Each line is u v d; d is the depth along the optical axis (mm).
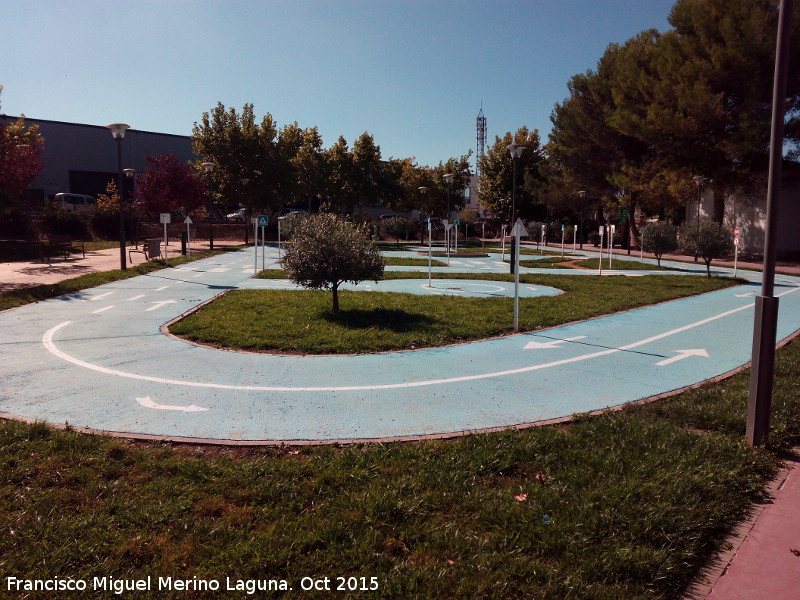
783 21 4750
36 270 21000
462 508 3869
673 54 31453
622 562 3227
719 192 32469
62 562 3150
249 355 8508
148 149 56562
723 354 9031
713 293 16906
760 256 35750
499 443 4953
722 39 29516
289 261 11219
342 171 49375
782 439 5168
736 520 3891
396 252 36469
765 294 4980
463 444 4938
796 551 3516
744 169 29891
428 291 16516
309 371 7656
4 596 2881
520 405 6324
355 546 3359
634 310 13461
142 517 3611
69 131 52750
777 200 4887
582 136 41000
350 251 11094
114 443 4812
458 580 3086
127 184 55938
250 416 5836
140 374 7406
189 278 18766
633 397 6691
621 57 37562
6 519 3553
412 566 3191
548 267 26594
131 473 4309
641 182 34906
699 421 5652
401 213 69688
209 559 3223
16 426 5113
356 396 6562
